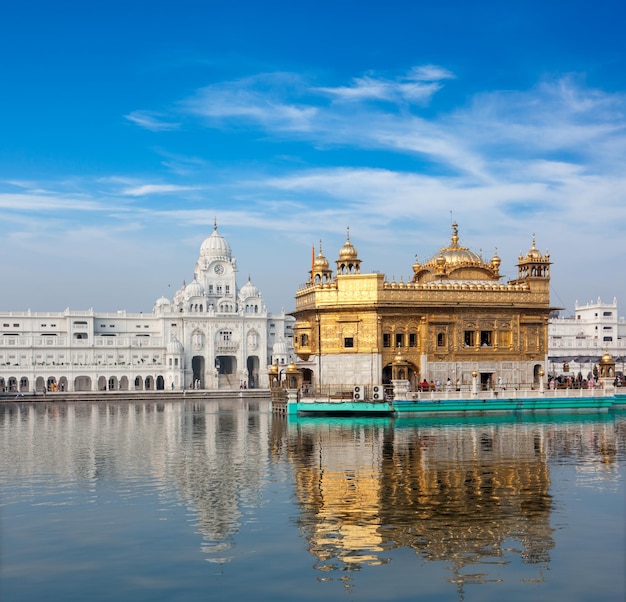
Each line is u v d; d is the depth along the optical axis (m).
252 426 71.88
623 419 75.00
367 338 85.19
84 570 24.55
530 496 34.34
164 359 175.38
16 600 22.12
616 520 30.02
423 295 86.56
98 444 56.31
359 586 23.02
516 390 81.56
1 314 174.38
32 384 158.50
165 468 43.22
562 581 23.36
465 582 23.30
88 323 178.12
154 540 27.67
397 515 30.89
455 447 51.75
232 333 183.12
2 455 49.53
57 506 32.97
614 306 196.00
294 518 30.55
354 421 74.69
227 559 25.48
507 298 88.62
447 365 86.88
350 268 89.50
